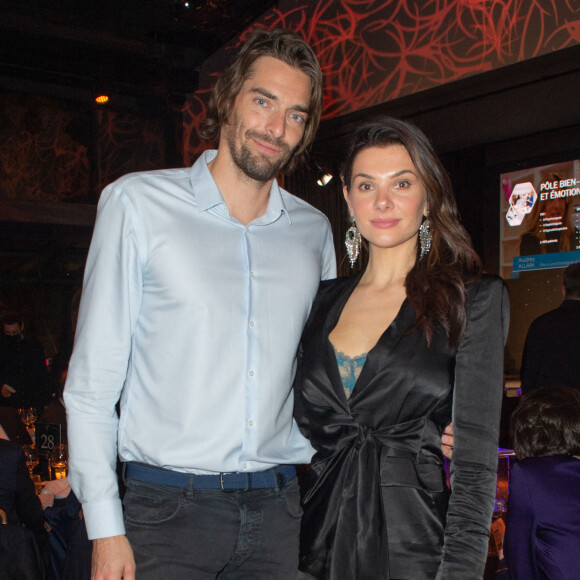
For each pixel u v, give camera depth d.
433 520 1.44
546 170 7.82
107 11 7.14
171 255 1.62
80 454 1.52
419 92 6.11
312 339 1.71
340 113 6.70
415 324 1.51
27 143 7.62
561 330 3.45
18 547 2.01
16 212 4.58
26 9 6.91
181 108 8.03
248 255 1.72
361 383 1.53
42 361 5.93
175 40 7.62
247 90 1.70
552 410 2.12
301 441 1.80
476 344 1.45
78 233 4.92
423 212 1.66
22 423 3.68
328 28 6.75
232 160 1.73
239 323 1.65
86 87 7.81
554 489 1.94
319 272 1.87
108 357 1.56
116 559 1.49
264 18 7.32
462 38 5.83
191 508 1.58
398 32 6.23
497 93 5.89
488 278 1.51
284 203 1.92
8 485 2.37
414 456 1.49
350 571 1.44
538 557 1.93
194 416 1.59
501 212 8.25
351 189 1.70
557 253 7.77
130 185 1.64
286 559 1.68
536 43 5.37
